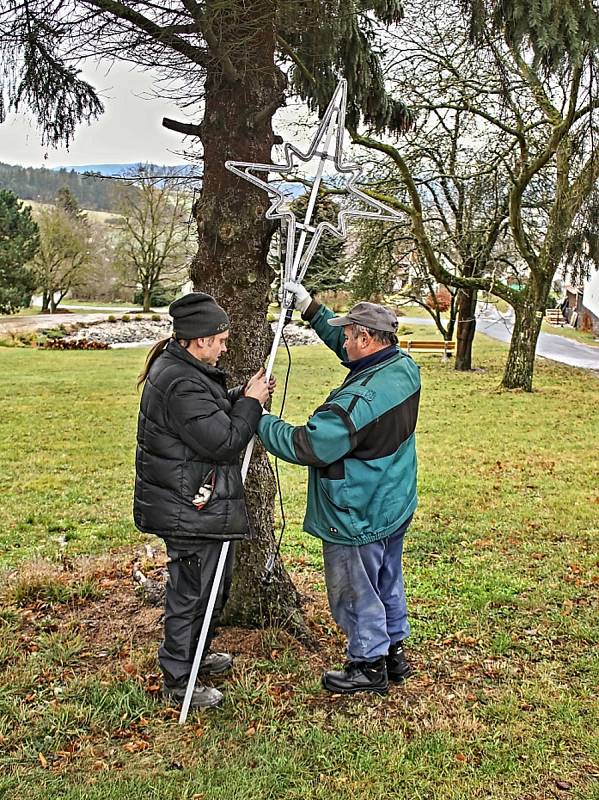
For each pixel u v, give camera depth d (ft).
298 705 10.94
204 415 9.78
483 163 52.80
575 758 9.84
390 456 10.66
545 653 12.95
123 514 22.74
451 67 42.91
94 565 17.10
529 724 10.59
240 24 11.12
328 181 23.70
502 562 18.11
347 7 11.80
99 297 140.15
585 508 23.47
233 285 12.62
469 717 10.69
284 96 12.77
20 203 126.52
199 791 8.93
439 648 13.14
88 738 9.99
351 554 10.87
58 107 12.59
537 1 11.18
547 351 90.12
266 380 10.71
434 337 108.17
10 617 13.88
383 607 11.12
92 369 69.46
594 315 119.65
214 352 10.36
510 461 30.89
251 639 12.91
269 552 13.34
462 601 15.39
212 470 10.11
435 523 21.61
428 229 58.44
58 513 22.75
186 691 10.56
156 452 10.02
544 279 52.21
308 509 11.20
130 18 10.91
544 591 15.97
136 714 10.52
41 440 35.17
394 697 11.30
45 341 99.71
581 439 36.01
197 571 10.40
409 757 9.74
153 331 118.21
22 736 9.96
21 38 11.61
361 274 55.98
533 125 44.86
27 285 126.82
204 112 12.51
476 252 58.23
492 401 48.85
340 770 9.45
